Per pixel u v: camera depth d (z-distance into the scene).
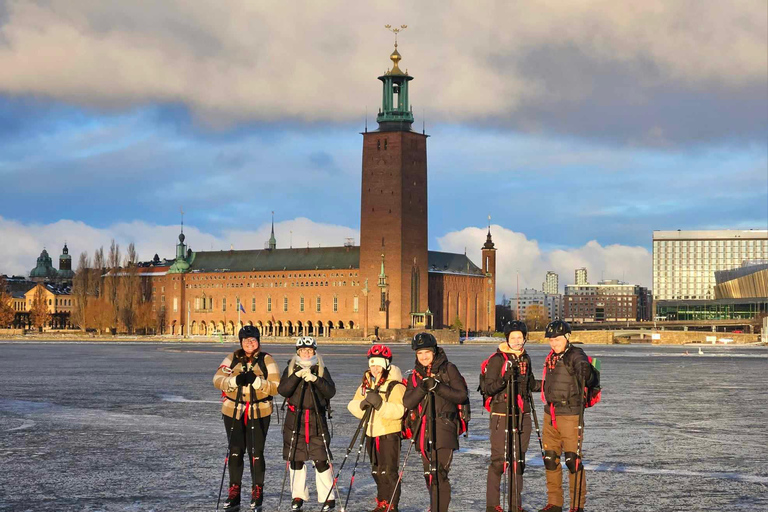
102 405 40.72
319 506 18.97
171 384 55.78
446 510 16.61
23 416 35.72
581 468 17.61
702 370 76.19
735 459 25.03
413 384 16.73
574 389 17.50
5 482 21.25
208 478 21.83
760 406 40.97
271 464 24.00
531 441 28.70
